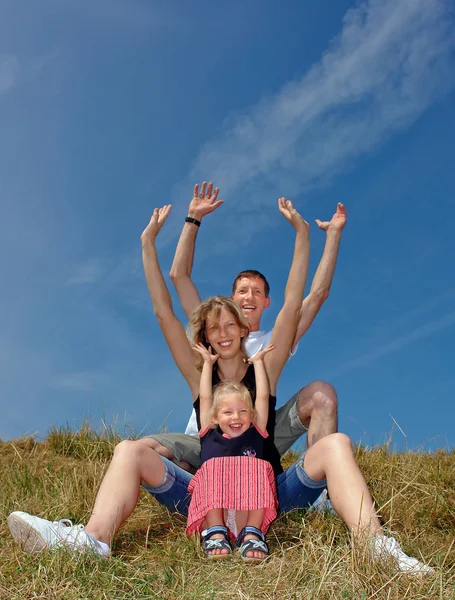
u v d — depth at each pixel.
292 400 4.08
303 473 3.38
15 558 2.99
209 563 3.00
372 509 2.96
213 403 3.50
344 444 3.24
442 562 2.87
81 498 4.22
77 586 2.72
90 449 6.07
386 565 2.67
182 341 3.96
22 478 5.04
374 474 4.76
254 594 2.63
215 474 3.23
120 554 3.21
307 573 2.74
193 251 4.74
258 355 3.80
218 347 3.82
